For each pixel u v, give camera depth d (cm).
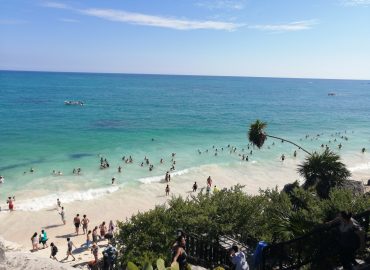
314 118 11544
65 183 4269
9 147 5984
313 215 1010
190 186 4469
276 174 5081
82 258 2575
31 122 8838
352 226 691
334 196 1098
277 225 1123
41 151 5762
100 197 3950
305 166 2450
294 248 921
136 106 13475
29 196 3828
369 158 6106
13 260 425
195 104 15050
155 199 4019
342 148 6844
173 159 5578
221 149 6378
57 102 13850
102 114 10850
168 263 1427
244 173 5072
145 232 1606
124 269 1522
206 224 1625
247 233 1670
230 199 1869
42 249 2783
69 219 3422
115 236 1748
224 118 10900
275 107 14888
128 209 3731
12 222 3278
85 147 6172
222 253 1359
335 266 763
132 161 5328
